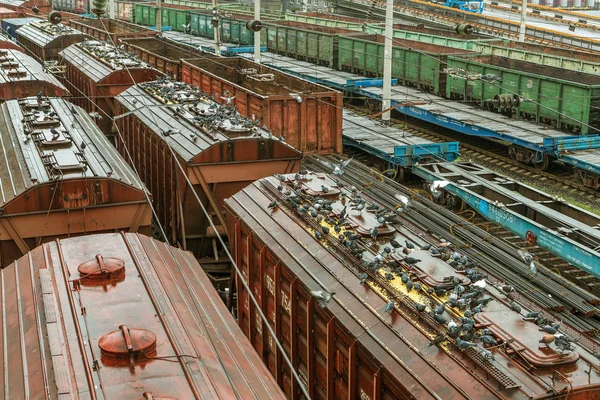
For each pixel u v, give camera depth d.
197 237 21.34
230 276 20.28
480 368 9.94
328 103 27.48
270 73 35.25
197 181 20.12
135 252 13.05
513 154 33.59
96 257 12.30
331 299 12.77
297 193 16.78
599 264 18.17
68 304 11.07
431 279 12.15
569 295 16.52
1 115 23.81
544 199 24.06
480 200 23.59
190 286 12.84
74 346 9.93
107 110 32.75
